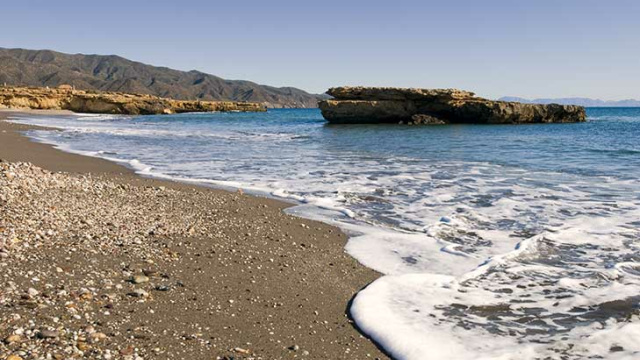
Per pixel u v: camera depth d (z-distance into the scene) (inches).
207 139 1396.4
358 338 222.7
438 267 316.2
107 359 176.1
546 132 1736.0
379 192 563.5
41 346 176.7
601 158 901.8
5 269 245.3
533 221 428.1
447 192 561.6
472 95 2427.4
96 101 3804.1
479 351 208.5
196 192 536.4
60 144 1103.0
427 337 221.0
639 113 4800.7
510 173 711.1
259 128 2103.8
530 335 222.7
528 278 294.0
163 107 4212.6
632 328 226.2
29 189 431.5
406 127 2091.5
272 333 219.3
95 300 225.8
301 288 277.6
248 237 368.5
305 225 416.2
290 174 705.0
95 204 424.2
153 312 223.9
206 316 228.1
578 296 265.1
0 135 1222.9
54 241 303.6
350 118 2445.9
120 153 962.7
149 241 332.2
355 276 303.0
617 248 348.5
